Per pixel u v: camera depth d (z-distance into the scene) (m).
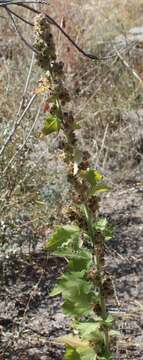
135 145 4.46
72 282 1.58
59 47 4.98
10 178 3.24
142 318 2.73
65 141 1.57
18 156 3.32
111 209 3.83
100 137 4.55
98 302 1.60
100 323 1.59
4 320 2.75
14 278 3.06
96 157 4.21
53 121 1.54
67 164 1.57
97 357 1.62
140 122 4.59
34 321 2.75
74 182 1.57
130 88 4.99
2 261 3.03
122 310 2.80
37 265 3.14
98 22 6.06
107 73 5.18
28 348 2.58
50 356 2.54
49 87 1.53
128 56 5.33
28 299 2.91
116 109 4.76
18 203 3.28
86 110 4.64
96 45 5.57
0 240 3.03
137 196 3.99
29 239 3.21
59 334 2.65
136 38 5.86
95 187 1.58
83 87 5.01
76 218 1.60
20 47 4.95
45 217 3.33
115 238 3.48
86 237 1.61
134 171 4.29
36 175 3.51
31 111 3.69
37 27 1.52
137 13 6.88
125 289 3.00
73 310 1.58
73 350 1.63
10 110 3.88
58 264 3.17
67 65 5.19
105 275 1.63
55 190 3.42
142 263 3.23
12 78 4.38
